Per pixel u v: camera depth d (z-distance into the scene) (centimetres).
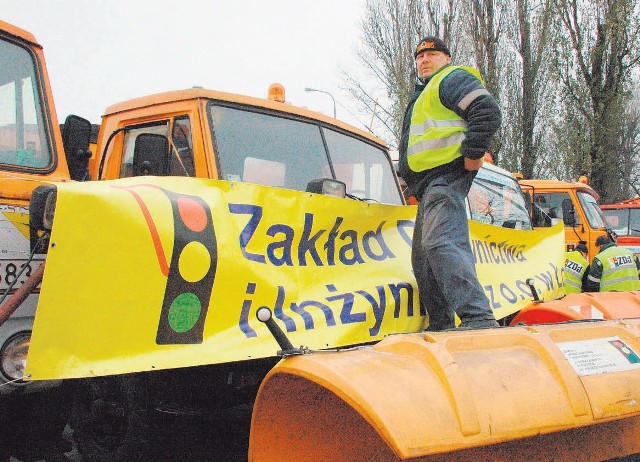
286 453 213
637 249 1486
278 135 408
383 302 334
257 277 287
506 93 2538
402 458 173
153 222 258
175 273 261
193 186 280
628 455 258
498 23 2488
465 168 324
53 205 245
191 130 380
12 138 324
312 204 318
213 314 271
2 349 276
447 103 326
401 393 186
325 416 215
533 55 2495
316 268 315
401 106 2603
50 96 348
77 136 343
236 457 377
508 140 2553
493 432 192
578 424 211
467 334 221
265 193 300
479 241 434
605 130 2512
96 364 239
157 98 407
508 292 437
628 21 2412
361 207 343
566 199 1202
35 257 294
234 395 344
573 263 811
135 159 345
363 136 478
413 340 210
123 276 248
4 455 314
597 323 259
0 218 284
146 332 252
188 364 257
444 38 2552
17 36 338
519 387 207
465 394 193
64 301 236
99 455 329
